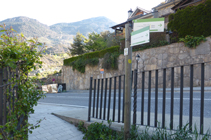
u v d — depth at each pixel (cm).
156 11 2447
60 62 8056
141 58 1524
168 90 1098
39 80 291
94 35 3198
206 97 747
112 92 1445
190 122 244
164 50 1385
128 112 285
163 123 274
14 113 233
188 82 1235
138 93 1131
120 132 316
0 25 237
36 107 782
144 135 270
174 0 2200
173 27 1378
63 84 2548
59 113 547
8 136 216
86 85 2230
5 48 224
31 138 367
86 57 2239
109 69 1855
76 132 403
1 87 205
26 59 246
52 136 380
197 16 1245
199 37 1198
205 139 225
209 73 1150
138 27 270
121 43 1764
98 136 329
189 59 1248
